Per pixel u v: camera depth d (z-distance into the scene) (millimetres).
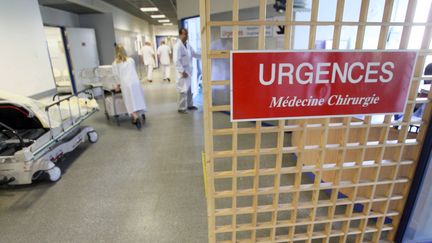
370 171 1835
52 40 6590
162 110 5453
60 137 2850
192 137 3850
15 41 3994
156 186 2551
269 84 1161
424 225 1691
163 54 9836
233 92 1153
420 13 1322
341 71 1187
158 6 8547
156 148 3477
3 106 2555
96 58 7469
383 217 1632
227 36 4152
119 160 3141
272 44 3484
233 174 1355
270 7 3410
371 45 2816
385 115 1340
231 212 1456
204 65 1136
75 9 6801
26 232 1958
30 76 4336
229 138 3719
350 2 3369
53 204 2295
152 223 2029
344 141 1367
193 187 2518
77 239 1881
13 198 2387
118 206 2248
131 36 10266
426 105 1386
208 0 1054
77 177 2752
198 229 1956
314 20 1137
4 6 3762
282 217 2066
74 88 6793
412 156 1517
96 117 5043
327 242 1652
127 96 4066
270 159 3021
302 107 1224
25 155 2391
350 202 1551
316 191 1483
